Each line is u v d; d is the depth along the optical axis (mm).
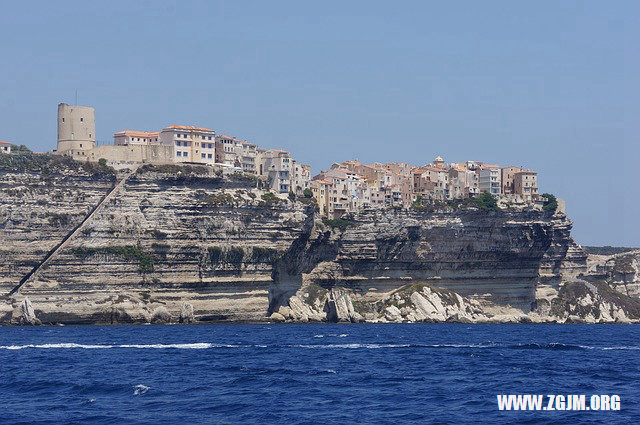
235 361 161625
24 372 144125
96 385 128375
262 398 119062
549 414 110375
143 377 138250
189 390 125500
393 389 128250
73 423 102250
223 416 106750
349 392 125000
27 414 107438
